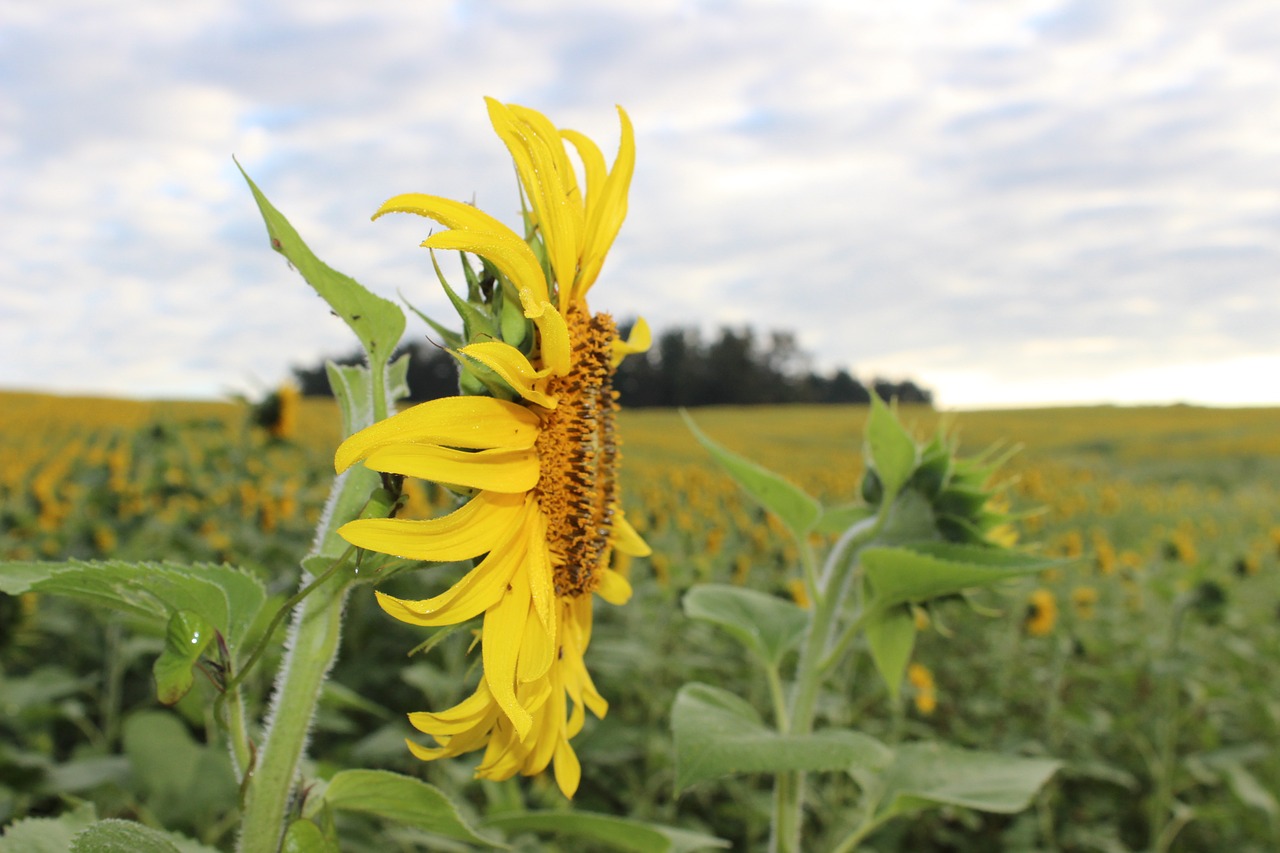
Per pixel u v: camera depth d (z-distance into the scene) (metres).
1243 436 50.44
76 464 13.05
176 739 3.90
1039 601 7.89
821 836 5.87
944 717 7.89
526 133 1.53
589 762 5.81
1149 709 7.61
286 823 1.41
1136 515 20.39
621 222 1.74
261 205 1.35
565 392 1.55
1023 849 5.93
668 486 15.29
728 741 1.98
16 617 5.32
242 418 9.99
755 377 95.00
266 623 2.19
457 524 1.37
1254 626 9.75
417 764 4.96
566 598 1.63
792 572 8.61
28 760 4.03
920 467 2.51
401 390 1.59
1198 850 6.62
